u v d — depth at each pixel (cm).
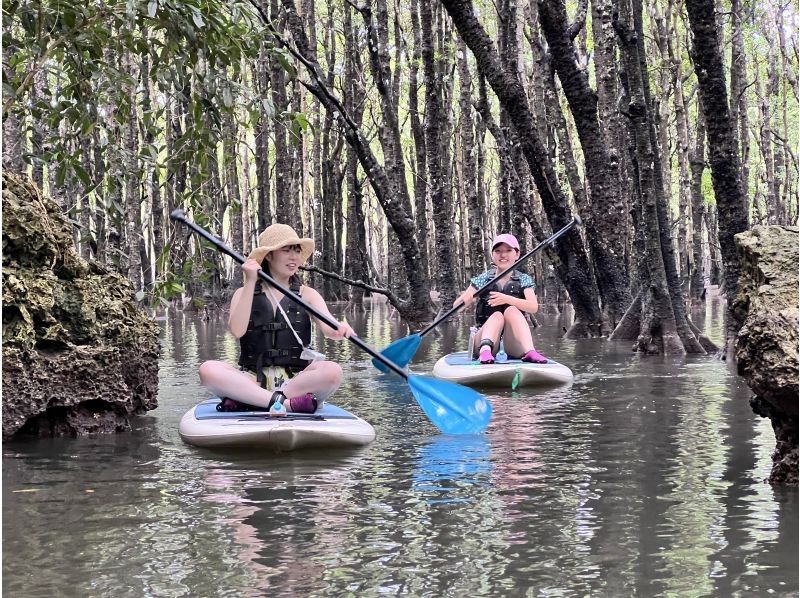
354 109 2195
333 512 437
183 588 338
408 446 600
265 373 662
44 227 659
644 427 651
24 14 790
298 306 670
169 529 410
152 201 2336
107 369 667
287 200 1911
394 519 424
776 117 3209
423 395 663
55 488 487
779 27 2581
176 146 864
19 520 425
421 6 1540
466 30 1424
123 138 1511
